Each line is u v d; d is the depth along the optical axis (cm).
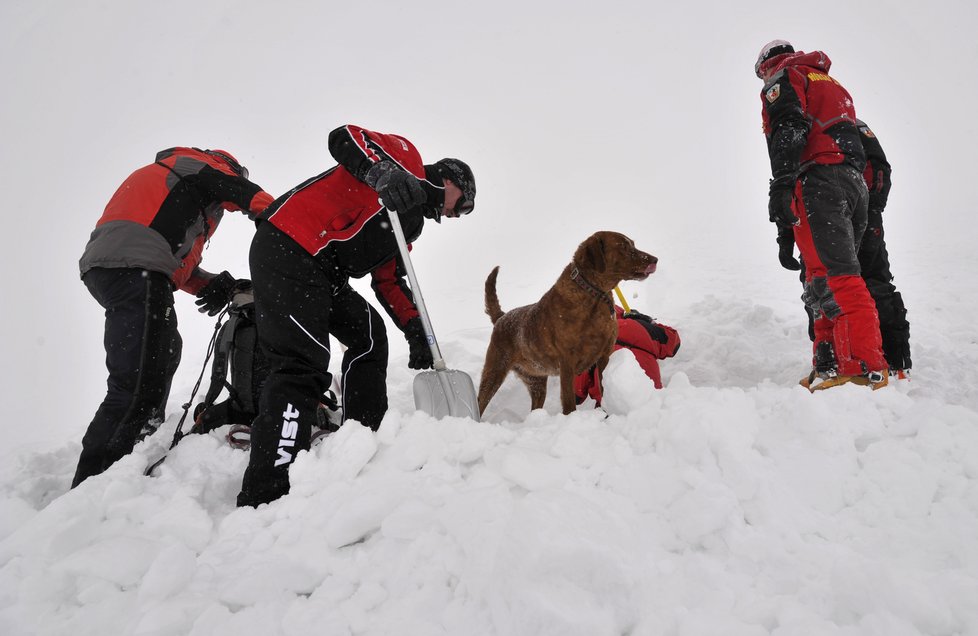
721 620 120
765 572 139
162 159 288
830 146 315
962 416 177
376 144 226
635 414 200
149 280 262
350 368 260
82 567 155
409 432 206
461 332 530
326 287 229
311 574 157
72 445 309
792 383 360
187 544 177
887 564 130
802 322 452
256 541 172
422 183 243
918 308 498
